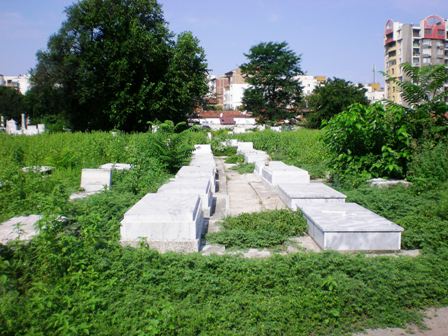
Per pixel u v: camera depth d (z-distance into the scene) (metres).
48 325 3.74
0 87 73.56
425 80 11.08
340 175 10.77
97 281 4.64
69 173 12.00
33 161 14.02
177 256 5.29
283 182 10.91
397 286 4.75
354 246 5.96
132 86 35.56
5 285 4.41
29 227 6.14
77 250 5.02
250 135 27.91
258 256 5.75
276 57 62.88
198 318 4.05
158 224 5.83
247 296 4.54
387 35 76.44
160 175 11.68
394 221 7.11
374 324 4.25
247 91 63.25
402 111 10.68
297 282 4.79
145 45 34.41
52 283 4.66
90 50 34.16
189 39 38.06
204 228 7.11
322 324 4.18
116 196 8.30
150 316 4.05
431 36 70.62
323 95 49.03
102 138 19.44
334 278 4.77
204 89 39.41
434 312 4.53
